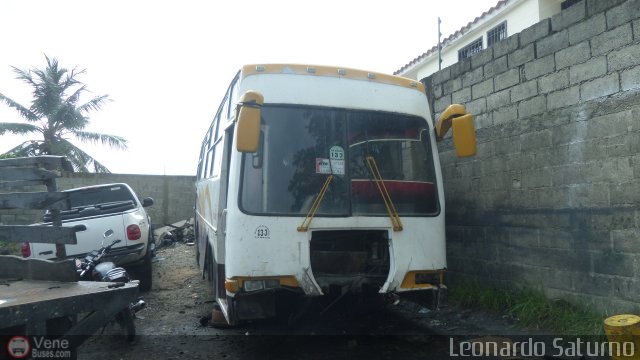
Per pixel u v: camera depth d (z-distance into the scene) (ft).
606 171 16.71
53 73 75.31
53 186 14.19
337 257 16.35
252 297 15.38
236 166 15.74
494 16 40.27
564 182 18.31
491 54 21.93
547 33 19.12
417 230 16.83
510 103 20.86
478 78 22.76
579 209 17.70
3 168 14.29
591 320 16.63
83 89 76.13
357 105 17.06
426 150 17.93
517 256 20.49
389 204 16.70
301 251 15.44
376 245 17.16
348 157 16.56
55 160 14.17
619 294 16.26
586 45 17.51
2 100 70.33
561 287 18.45
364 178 16.63
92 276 19.99
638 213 15.69
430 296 17.17
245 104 14.82
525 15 37.60
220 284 17.66
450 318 20.49
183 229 53.98
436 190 17.67
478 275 22.77
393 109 17.54
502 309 20.24
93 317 12.26
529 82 19.92
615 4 16.49
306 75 16.84
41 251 24.07
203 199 29.01
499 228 21.45
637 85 15.76
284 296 16.55
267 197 15.64
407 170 17.34
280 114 16.30
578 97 17.79
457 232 24.20
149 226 29.04
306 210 15.81
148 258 27.66
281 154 16.03
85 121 76.02
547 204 19.03
